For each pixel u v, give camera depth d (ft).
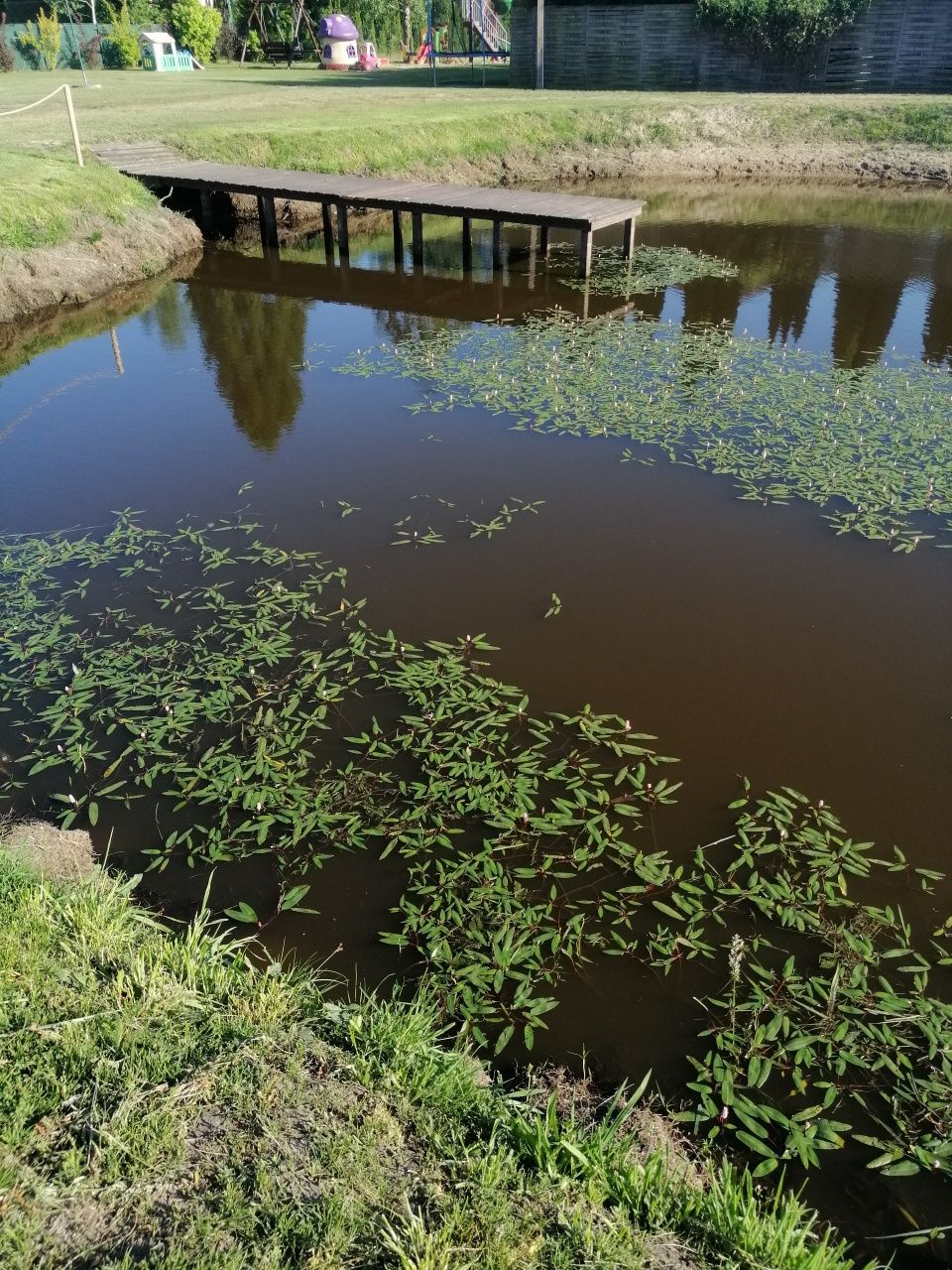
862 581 17.63
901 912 10.93
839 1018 9.66
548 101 68.64
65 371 29.43
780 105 66.59
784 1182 8.14
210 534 19.36
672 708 14.14
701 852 11.66
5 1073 7.16
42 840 11.37
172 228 42.27
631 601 16.93
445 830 11.96
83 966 8.28
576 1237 6.55
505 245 47.29
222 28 122.93
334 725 13.80
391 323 34.47
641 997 9.89
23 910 8.84
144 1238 6.14
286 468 22.52
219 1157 6.78
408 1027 8.52
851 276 40.65
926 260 43.45
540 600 16.97
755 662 15.25
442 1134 7.34
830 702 14.32
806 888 11.16
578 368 29.01
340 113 60.64
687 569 18.04
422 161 55.26
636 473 22.12
